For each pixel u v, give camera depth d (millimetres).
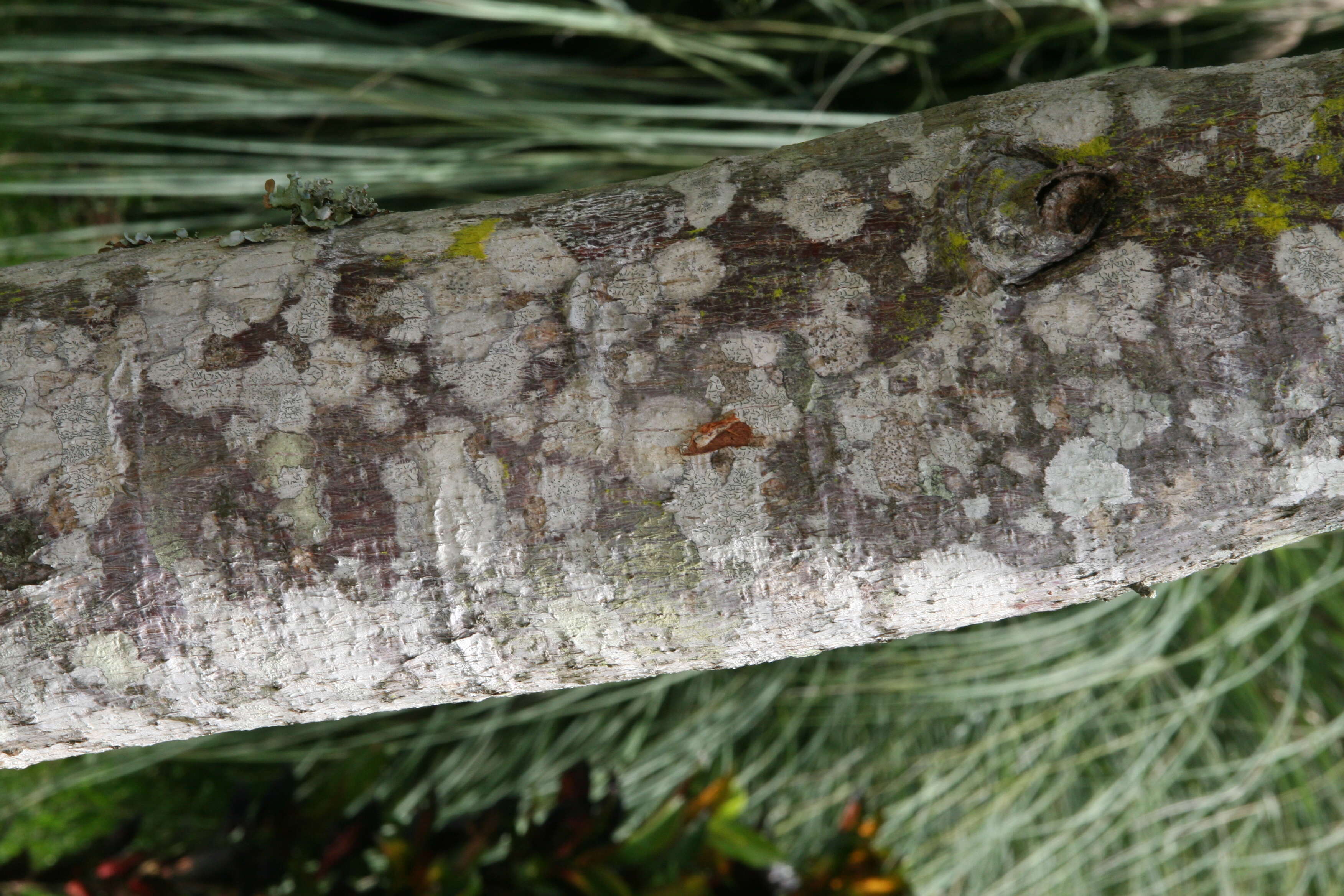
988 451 816
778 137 1945
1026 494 815
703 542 821
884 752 2184
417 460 821
